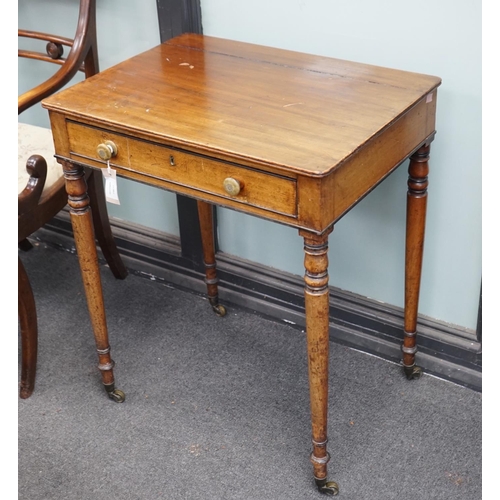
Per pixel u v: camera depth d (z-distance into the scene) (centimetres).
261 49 191
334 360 216
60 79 194
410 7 174
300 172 138
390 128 156
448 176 188
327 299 153
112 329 231
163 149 156
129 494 180
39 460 190
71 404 206
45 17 237
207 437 194
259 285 230
